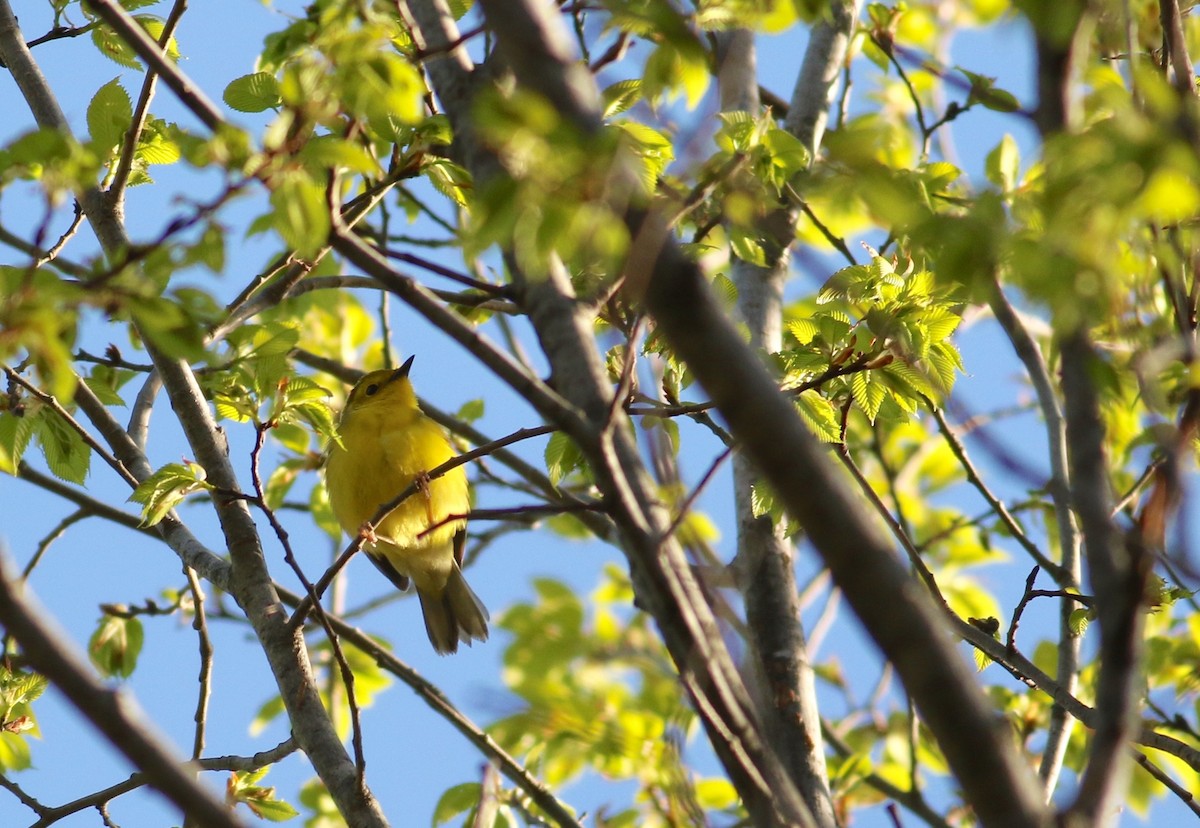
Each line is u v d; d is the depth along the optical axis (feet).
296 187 20.88
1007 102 45.85
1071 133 18.98
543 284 22.86
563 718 26.50
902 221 19.84
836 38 49.65
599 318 30.73
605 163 18.10
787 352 33.06
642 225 18.01
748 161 26.02
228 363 32.37
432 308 21.06
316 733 33.86
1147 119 19.15
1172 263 22.22
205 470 37.45
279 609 36.11
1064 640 38.63
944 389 31.91
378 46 22.93
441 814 40.57
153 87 33.94
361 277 33.71
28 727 41.39
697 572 22.15
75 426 37.42
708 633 21.09
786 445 16.26
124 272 21.54
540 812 41.98
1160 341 21.91
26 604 16.52
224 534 37.60
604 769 33.37
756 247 31.35
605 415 20.80
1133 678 18.33
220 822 16.60
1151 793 46.34
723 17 27.91
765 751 20.11
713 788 42.65
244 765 34.55
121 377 49.42
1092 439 19.60
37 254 21.76
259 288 35.22
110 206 34.91
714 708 20.20
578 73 18.93
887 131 19.98
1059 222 18.84
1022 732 49.01
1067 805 17.54
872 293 32.24
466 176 28.22
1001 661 33.53
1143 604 18.56
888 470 52.16
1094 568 18.86
